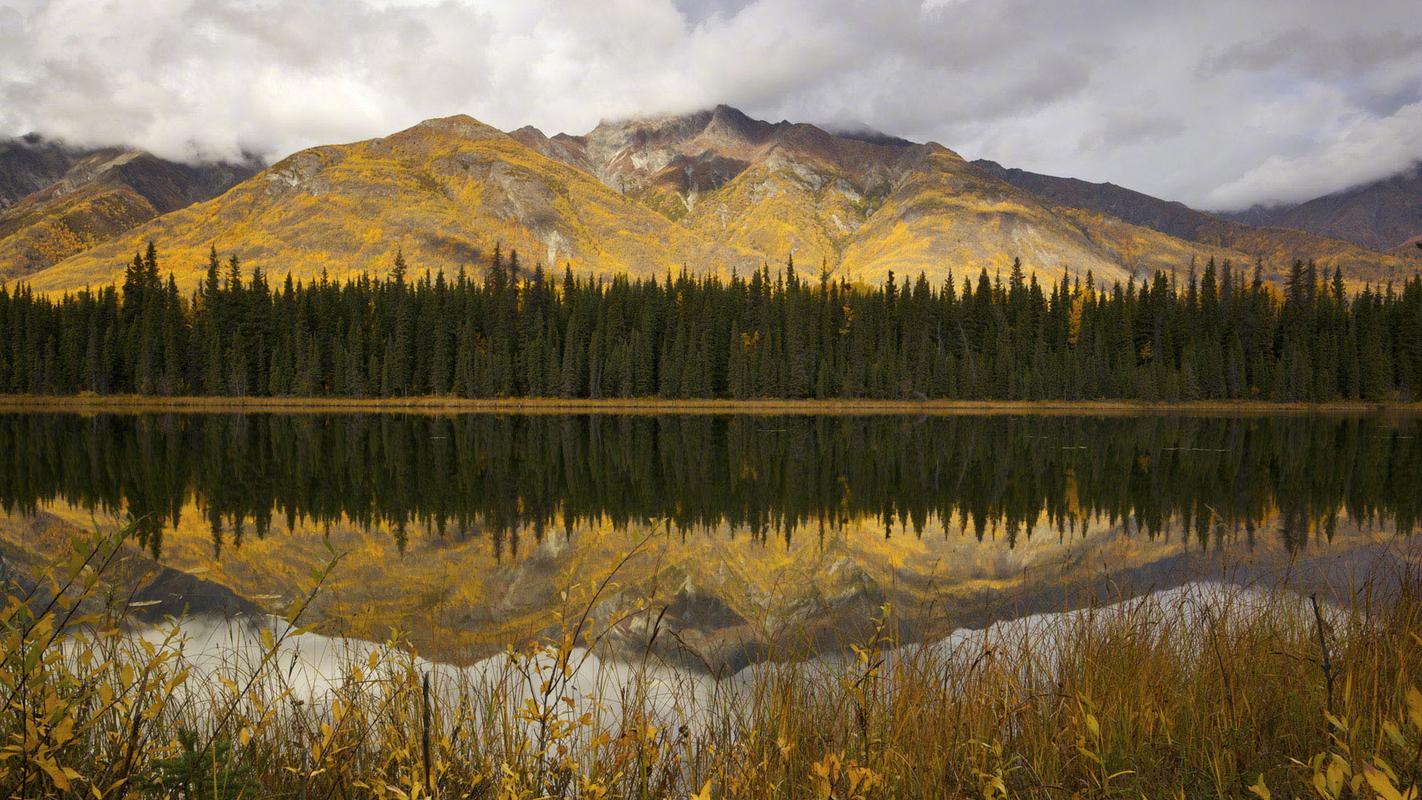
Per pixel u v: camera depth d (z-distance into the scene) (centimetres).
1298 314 10612
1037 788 501
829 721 597
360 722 488
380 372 10131
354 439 5512
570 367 10281
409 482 3428
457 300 11269
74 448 4650
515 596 1348
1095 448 5162
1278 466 4069
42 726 271
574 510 2725
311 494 3047
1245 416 8838
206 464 3959
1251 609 870
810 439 5866
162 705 340
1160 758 548
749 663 803
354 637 878
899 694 624
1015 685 657
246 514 2552
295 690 652
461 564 1731
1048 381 10181
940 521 2519
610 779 440
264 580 1495
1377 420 8188
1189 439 5844
